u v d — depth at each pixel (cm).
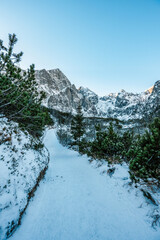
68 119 4447
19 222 439
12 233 392
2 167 542
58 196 691
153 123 611
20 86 668
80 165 1334
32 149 982
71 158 1764
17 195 502
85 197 671
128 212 498
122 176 760
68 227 466
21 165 674
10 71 554
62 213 546
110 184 741
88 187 784
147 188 587
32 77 674
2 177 500
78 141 2789
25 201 521
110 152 1071
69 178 975
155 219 429
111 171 872
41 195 681
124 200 573
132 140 1067
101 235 420
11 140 767
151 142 591
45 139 3553
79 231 445
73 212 552
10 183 513
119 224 452
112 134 1169
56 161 1596
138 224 433
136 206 516
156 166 561
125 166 878
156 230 393
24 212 498
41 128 1108
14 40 448
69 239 413
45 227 462
